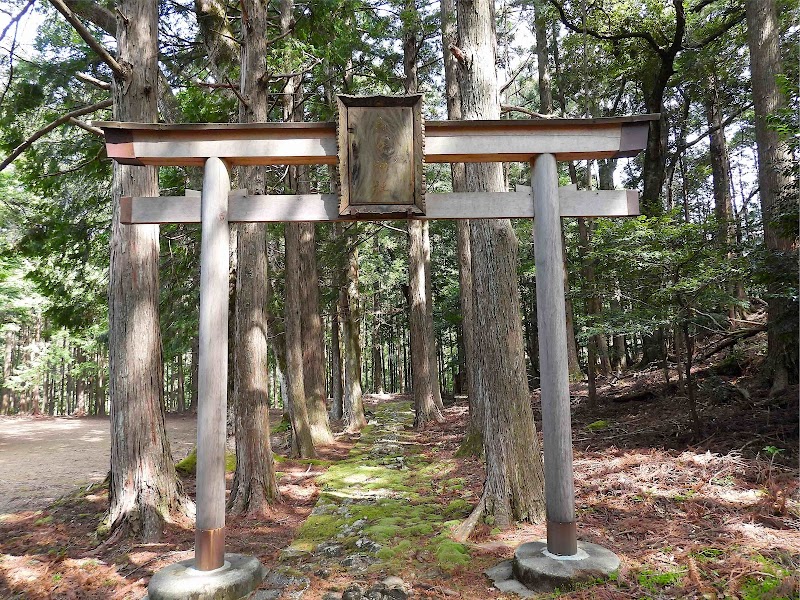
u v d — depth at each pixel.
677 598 3.24
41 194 13.22
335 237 14.59
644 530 4.32
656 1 13.77
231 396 11.55
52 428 18.88
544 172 4.27
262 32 7.37
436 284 23.67
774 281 6.30
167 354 14.31
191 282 11.78
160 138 4.20
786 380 7.97
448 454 9.36
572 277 10.31
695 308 6.93
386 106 4.14
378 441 11.55
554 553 3.90
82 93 8.92
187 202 4.31
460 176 10.73
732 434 6.54
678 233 7.03
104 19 6.99
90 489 7.21
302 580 4.12
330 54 9.80
